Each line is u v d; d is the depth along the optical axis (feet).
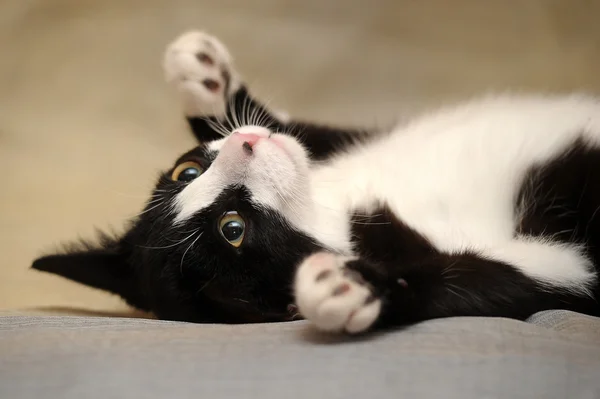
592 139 1.68
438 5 2.60
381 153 1.85
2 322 1.45
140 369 1.19
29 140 2.45
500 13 2.60
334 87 2.56
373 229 1.63
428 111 2.11
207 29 2.59
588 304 1.52
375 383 1.17
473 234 1.63
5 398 1.16
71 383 1.17
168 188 1.71
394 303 1.33
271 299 1.59
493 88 2.49
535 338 1.26
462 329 1.30
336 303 1.26
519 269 1.48
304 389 1.16
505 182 1.69
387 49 2.58
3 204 2.27
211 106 1.96
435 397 1.15
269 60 2.57
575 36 2.55
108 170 2.37
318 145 1.99
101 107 2.53
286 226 1.60
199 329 1.35
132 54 2.59
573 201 1.65
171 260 1.63
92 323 1.44
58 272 1.82
